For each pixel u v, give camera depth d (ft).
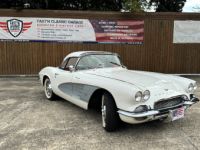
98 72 15.78
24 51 32.99
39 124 14.58
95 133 13.15
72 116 16.14
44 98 21.22
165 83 13.66
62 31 32.91
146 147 11.44
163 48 34.04
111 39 33.42
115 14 32.96
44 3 51.52
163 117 12.62
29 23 32.53
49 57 33.27
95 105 14.92
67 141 12.13
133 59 33.94
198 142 11.97
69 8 55.83
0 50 32.76
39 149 11.26
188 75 34.47
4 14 32.14
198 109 17.67
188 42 34.14
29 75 33.35
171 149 11.23
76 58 17.31
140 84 12.73
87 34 33.17
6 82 29.07
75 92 16.01
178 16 33.50
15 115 16.33
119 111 12.21
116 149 11.23
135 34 33.55
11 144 11.80
